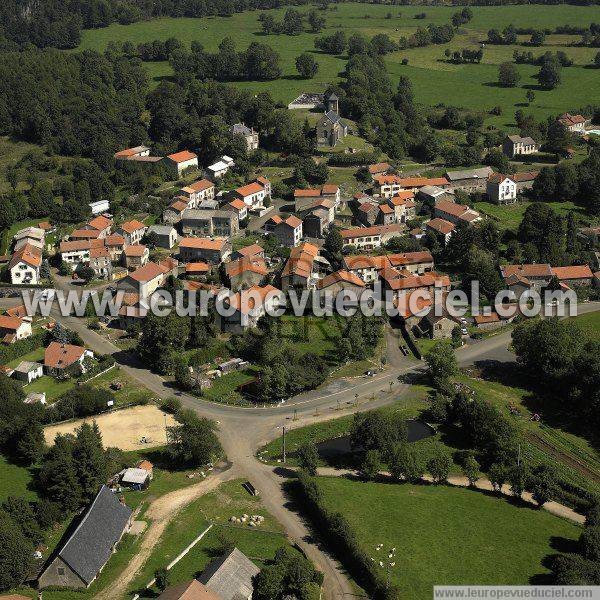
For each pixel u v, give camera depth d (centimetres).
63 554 12369
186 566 12950
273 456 16562
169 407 18225
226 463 16275
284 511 14612
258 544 13588
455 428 17538
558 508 15038
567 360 19012
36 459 15688
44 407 17700
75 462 14525
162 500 14875
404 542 13612
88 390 18125
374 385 19262
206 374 19575
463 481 15900
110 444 16812
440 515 14488
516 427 17162
